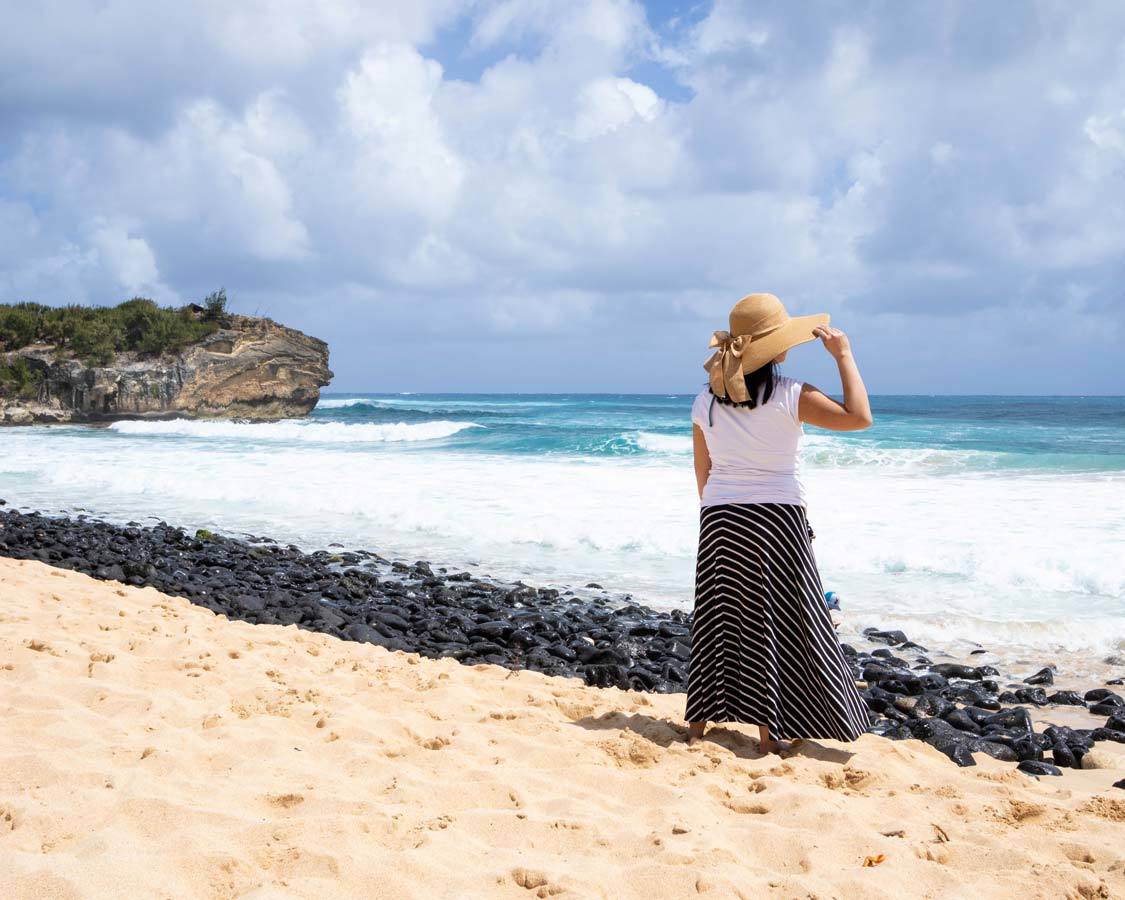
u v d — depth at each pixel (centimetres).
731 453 377
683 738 406
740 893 254
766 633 374
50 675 455
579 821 302
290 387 4878
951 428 3344
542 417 4816
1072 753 461
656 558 1038
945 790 356
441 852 273
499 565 1015
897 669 632
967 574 885
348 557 1060
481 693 483
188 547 1116
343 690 471
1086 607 771
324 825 282
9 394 4219
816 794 332
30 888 233
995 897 263
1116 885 273
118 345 4534
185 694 443
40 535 1139
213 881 247
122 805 293
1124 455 1822
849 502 1252
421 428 3388
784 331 367
